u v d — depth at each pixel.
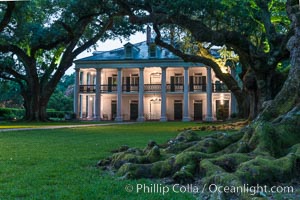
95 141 10.95
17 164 6.14
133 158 5.63
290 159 4.70
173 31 21.56
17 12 26.06
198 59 21.89
